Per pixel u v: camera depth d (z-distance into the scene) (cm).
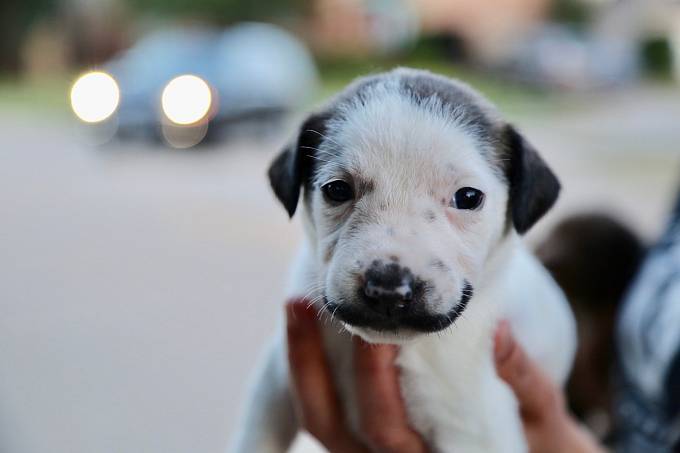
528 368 39
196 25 468
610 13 572
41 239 130
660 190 151
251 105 202
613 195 145
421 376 39
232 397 77
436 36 452
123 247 125
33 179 174
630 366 45
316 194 38
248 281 109
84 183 170
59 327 94
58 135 233
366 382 38
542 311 43
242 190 162
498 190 39
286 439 42
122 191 163
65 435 71
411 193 36
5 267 116
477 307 38
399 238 35
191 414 75
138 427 72
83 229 135
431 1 496
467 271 37
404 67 43
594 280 53
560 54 374
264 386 41
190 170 180
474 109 39
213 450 69
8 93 357
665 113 290
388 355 38
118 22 459
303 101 241
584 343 53
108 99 189
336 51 439
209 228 134
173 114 188
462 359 39
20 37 437
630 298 47
